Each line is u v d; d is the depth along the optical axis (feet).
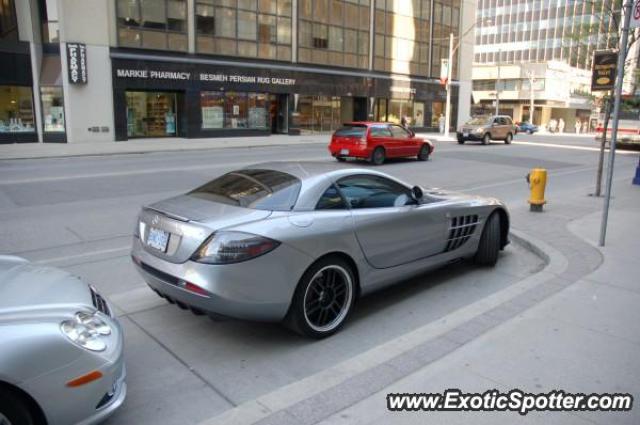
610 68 26.53
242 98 102.22
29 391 8.41
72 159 62.69
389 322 15.72
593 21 38.52
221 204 14.40
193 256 12.78
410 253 16.96
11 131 79.97
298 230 13.46
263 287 12.84
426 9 136.05
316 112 116.26
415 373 11.97
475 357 12.67
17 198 35.73
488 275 20.15
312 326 14.08
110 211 31.91
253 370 12.74
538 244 23.07
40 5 80.38
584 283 17.85
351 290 15.05
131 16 85.40
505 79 262.88
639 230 26.07
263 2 101.91
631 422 10.16
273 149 81.15
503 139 104.12
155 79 88.99
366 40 123.03
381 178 16.75
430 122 144.56
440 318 15.98
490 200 20.70
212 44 95.81
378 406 10.71
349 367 12.38
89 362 9.07
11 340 8.37
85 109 82.89
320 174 15.42
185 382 12.13
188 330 14.97
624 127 87.71
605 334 13.93
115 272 20.34
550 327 14.34
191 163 57.57
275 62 106.11
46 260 21.94
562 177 52.75
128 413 10.84
